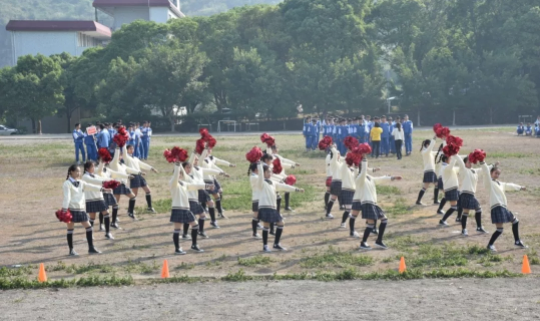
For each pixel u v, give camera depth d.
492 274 10.21
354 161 12.58
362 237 13.71
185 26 72.88
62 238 14.09
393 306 8.29
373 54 67.88
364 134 34.00
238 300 8.83
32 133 78.19
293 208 17.62
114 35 73.62
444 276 10.25
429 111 71.56
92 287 9.94
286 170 27.00
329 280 10.13
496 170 12.36
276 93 66.69
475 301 8.50
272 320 7.69
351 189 14.72
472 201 13.55
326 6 71.19
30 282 9.99
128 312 8.27
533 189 19.52
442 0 72.12
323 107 67.94
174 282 10.19
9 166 30.67
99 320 7.87
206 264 11.52
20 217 16.88
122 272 10.98
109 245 13.30
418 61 72.81
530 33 68.50
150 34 72.56
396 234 13.90
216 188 15.91
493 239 12.18
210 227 15.16
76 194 12.32
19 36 86.25
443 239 13.33
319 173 26.03
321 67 66.69
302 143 44.59
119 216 16.83
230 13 74.25
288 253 12.35
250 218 16.33
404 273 10.30
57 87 72.62
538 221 14.86
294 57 69.25
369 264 11.34
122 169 16.11
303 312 8.03
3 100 71.81
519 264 11.09
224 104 72.94
